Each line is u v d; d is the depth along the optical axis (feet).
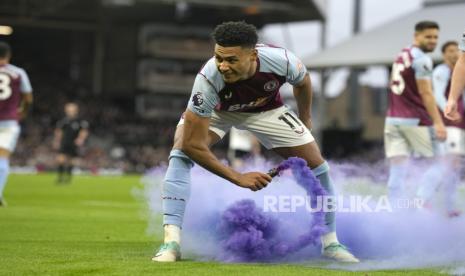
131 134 213.05
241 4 204.85
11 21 221.66
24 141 190.60
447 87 45.55
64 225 39.50
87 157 189.37
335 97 230.48
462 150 47.44
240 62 23.41
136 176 160.97
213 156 24.58
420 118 41.68
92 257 25.62
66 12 221.25
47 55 251.80
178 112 243.81
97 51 233.55
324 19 225.76
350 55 145.38
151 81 234.58
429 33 41.45
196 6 209.36
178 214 25.55
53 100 221.87
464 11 133.18
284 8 210.79
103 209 53.88
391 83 42.73
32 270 22.07
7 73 48.67
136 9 214.69
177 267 22.86
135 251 27.94
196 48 235.20
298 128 26.40
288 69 25.16
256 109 26.27
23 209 51.57
